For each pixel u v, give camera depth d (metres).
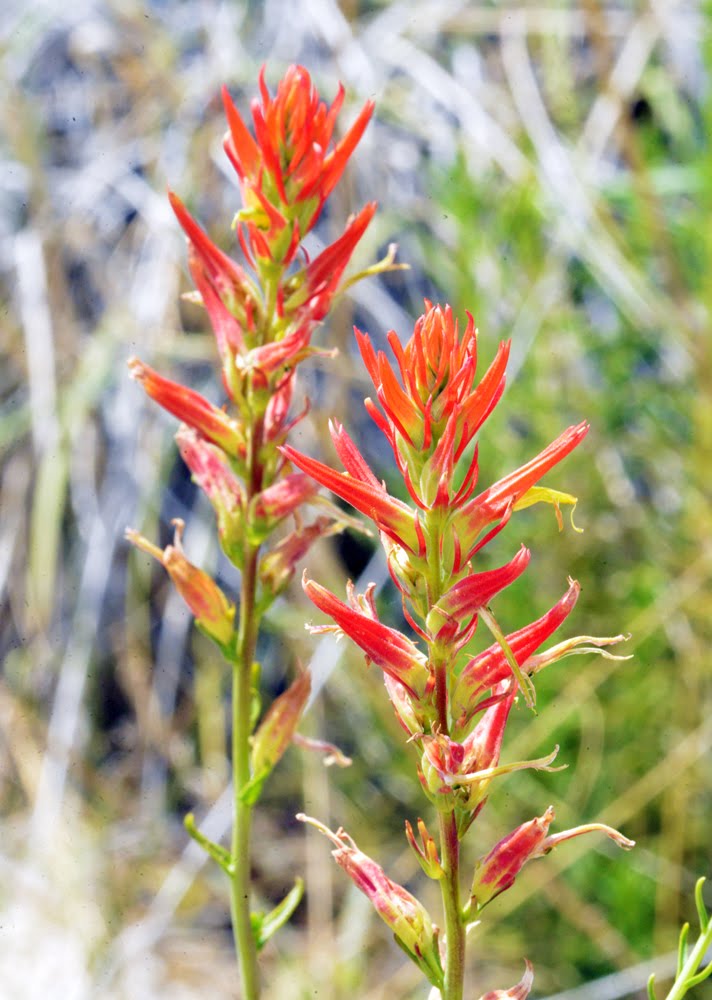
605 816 4.00
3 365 5.21
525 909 4.23
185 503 4.96
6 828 4.72
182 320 4.91
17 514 4.92
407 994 4.18
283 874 4.64
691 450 4.22
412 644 1.41
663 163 4.68
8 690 4.89
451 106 4.78
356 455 1.41
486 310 4.20
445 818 1.41
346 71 4.79
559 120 4.92
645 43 4.61
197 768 4.94
